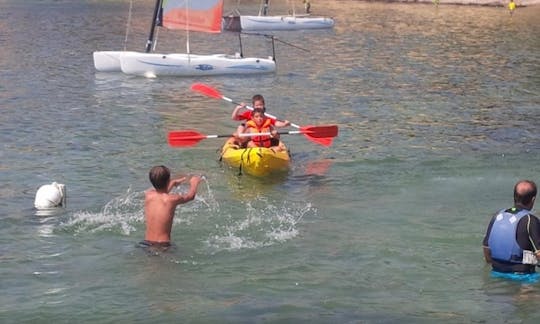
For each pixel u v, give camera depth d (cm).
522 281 793
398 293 786
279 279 821
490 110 1847
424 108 1858
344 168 1296
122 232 963
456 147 1450
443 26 4106
